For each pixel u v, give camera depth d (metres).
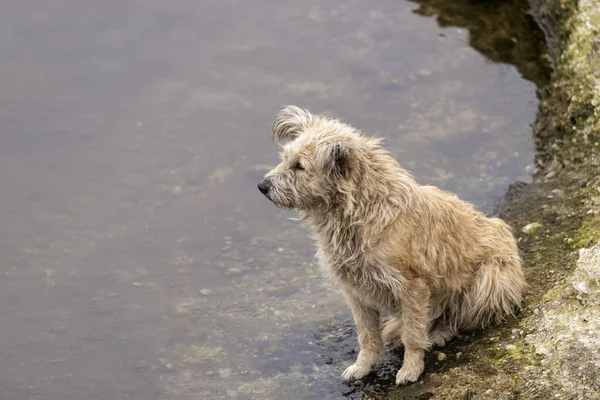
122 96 12.55
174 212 10.41
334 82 12.57
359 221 6.88
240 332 8.46
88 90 12.65
